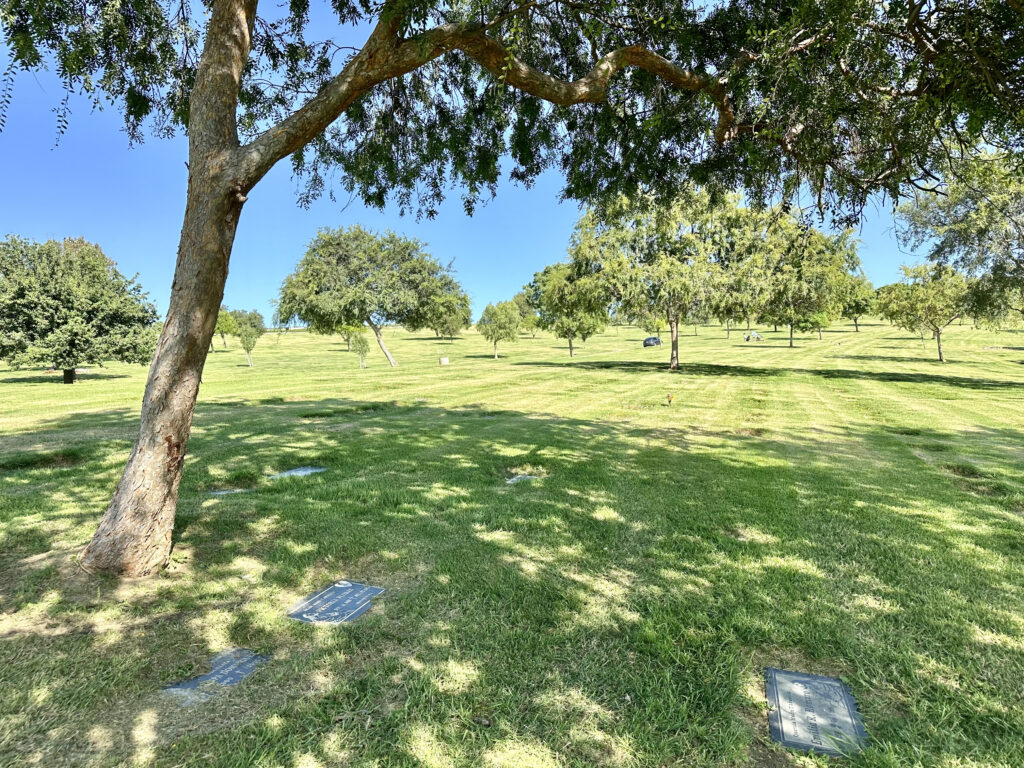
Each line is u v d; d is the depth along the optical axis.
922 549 4.03
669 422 10.89
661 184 6.41
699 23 4.82
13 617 2.86
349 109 5.70
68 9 4.23
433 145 6.04
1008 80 3.45
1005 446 8.55
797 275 21.02
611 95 5.79
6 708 2.15
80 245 29.98
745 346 48.81
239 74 3.44
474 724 2.12
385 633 2.79
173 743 1.99
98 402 13.10
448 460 7.16
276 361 41.53
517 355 43.91
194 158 3.31
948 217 17.58
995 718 2.15
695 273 22.11
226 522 4.48
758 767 1.91
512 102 5.77
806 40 3.86
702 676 2.44
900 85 3.80
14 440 8.01
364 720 2.13
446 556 3.83
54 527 4.32
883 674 2.46
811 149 4.61
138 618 2.90
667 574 3.56
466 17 3.71
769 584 3.39
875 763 1.92
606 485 5.91
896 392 16.61
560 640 2.73
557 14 5.19
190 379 3.52
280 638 2.73
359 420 10.70
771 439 9.09
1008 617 2.99
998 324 22.56
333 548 3.94
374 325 32.62
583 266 24.94
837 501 5.34
